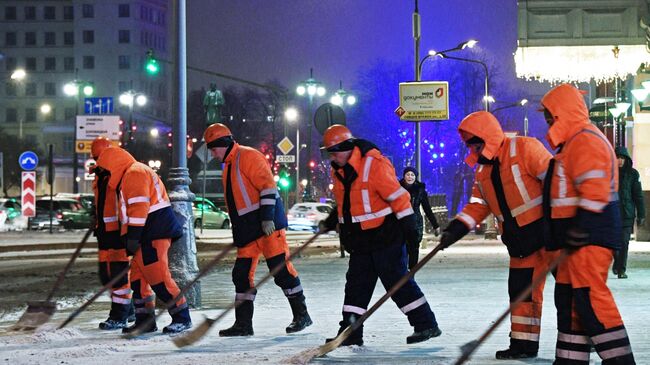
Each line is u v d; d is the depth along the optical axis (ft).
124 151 63.93
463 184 448.65
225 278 116.78
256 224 61.31
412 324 54.80
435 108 194.29
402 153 452.76
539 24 154.10
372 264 54.08
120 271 67.05
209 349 54.19
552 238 43.21
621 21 152.35
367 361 47.62
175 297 61.98
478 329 62.28
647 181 195.93
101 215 66.85
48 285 115.24
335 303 83.76
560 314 41.93
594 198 39.55
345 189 53.88
